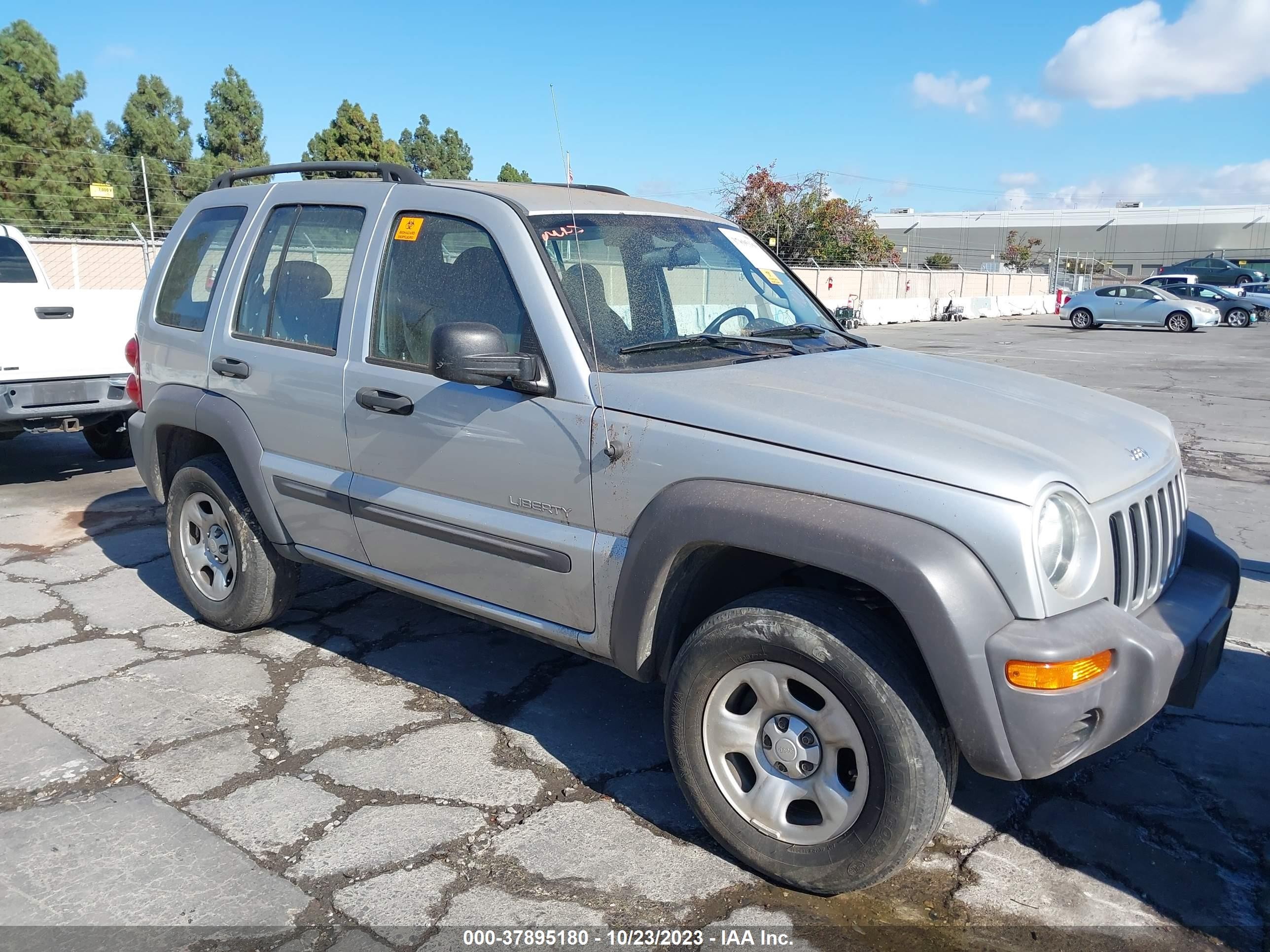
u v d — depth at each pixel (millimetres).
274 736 3662
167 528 5391
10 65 29906
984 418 2885
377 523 3672
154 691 4020
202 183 34875
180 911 2689
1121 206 65875
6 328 6621
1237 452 9219
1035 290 47844
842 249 36688
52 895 2750
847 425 2719
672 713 2898
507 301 3293
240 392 4152
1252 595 5285
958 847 3047
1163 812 3248
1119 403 3506
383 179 3920
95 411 7082
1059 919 2711
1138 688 2514
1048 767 2447
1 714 3801
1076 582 2521
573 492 3080
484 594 3441
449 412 3357
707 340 3385
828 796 2676
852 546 2492
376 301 3680
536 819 3141
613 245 3508
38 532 6281
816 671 2617
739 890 2809
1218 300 29500
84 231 28562
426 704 3941
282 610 4531
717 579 3062
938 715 2555
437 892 2779
